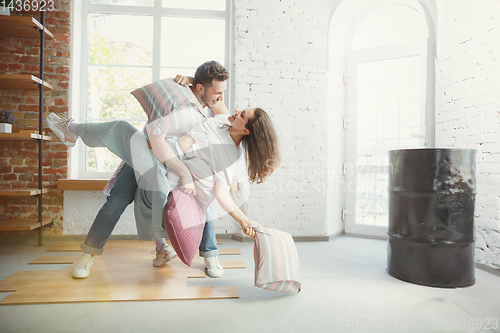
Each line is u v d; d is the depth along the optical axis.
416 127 3.07
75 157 3.00
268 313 1.38
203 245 1.88
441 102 2.63
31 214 2.83
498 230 2.03
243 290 1.66
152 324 1.25
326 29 3.13
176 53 3.22
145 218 1.74
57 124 1.87
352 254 2.51
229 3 3.25
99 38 3.14
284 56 3.06
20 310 1.36
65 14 2.89
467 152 1.78
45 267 1.99
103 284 1.68
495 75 2.11
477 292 1.68
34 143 2.85
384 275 1.97
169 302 1.49
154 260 2.04
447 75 2.56
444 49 2.61
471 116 2.29
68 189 2.77
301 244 2.88
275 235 1.68
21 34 2.78
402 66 3.15
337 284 1.79
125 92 3.17
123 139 1.69
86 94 3.12
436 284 1.75
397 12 3.18
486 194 2.13
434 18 2.90
